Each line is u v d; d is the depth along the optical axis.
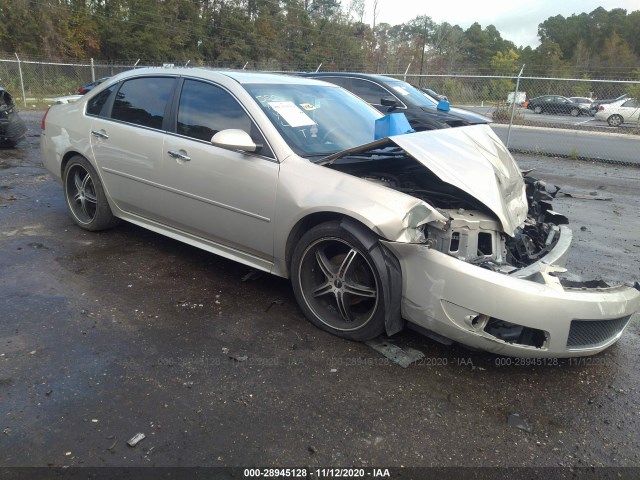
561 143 14.54
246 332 3.21
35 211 5.36
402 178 3.49
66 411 2.40
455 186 2.91
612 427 2.55
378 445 2.33
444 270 2.74
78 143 4.57
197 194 3.73
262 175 3.36
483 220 2.94
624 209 7.24
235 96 3.65
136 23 44.22
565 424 2.56
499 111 17.42
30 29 36.84
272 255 3.46
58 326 3.14
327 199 3.04
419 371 2.91
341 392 2.69
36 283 3.69
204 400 2.55
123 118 4.30
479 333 2.71
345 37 64.81
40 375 2.65
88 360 2.81
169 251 4.47
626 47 72.69
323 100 4.13
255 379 2.75
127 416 2.40
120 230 4.92
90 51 41.50
